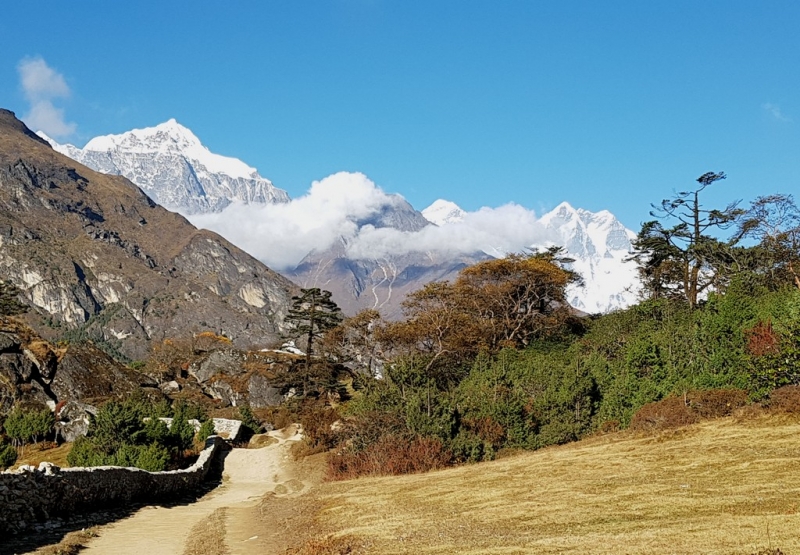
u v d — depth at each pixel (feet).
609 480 80.18
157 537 74.79
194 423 197.36
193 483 131.44
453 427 131.34
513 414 135.23
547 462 101.71
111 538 72.59
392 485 101.86
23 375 219.41
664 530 51.62
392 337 236.02
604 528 55.93
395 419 136.56
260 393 275.80
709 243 209.15
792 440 85.40
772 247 199.93
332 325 258.98
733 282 166.09
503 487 85.56
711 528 50.55
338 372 260.21
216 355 302.86
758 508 56.59
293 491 124.26
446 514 71.77
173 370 300.81
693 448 91.40
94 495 87.45
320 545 61.21
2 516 66.33
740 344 128.88
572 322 255.70
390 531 64.08
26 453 169.17
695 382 126.11
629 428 119.14
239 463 167.63
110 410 132.46
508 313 261.65
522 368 171.94
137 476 102.22
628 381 132.57
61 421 188.44
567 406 137.39
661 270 224.33
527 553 48.49
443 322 227.61
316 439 172.04
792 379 106.52
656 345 141.90
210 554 64.23
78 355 245.86
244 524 84.23
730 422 102.68
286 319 261.85
